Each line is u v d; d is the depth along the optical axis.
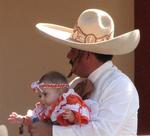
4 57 18.23
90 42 8.48
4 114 18.23
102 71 8.49
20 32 18.25
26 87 18.38
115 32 18.25
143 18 17.89
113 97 8.16
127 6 18.17
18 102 18.33
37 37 18.30
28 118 8.65
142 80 17.86
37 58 18.34
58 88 8.35
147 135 17.11
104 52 8.38
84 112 8.01
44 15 18.22
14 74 18.30
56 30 9.58
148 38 17.81
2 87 18.25
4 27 18.19
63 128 8.03
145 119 17.47
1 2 18.09
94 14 8.50
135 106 8.25
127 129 8.16
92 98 8.38
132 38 8.48
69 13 18.25
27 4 18.19
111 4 18.22
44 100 8.36
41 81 8.43
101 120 8.01
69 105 8.03
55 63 18.42
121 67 18.17
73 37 8.70
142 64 17.89
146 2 17.88
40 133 8.14
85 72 8.59
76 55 8.57
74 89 8.66
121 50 8.48
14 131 17.94
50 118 8.30
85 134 7.98
